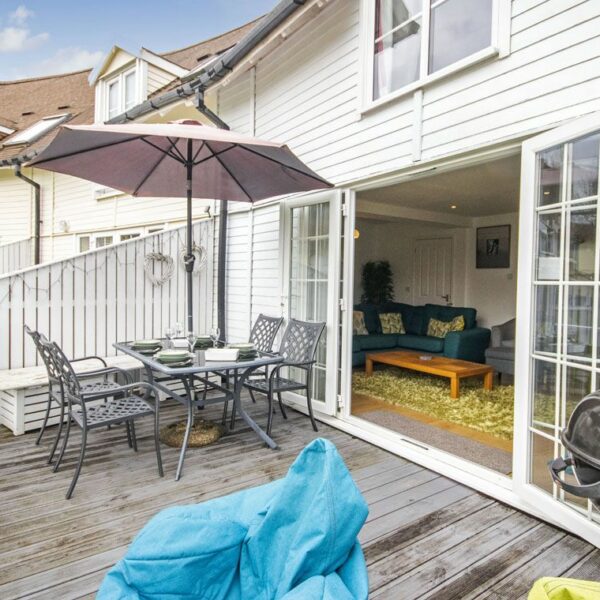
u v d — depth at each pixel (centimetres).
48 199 862
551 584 94
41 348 295
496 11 264
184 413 409
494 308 708
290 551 98
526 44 251
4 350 397
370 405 446
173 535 102
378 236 872
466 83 282
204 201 588
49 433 351
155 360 299
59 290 433
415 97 312
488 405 443
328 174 393
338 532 97
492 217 709
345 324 387
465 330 618
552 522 231
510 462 304
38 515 230
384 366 661
